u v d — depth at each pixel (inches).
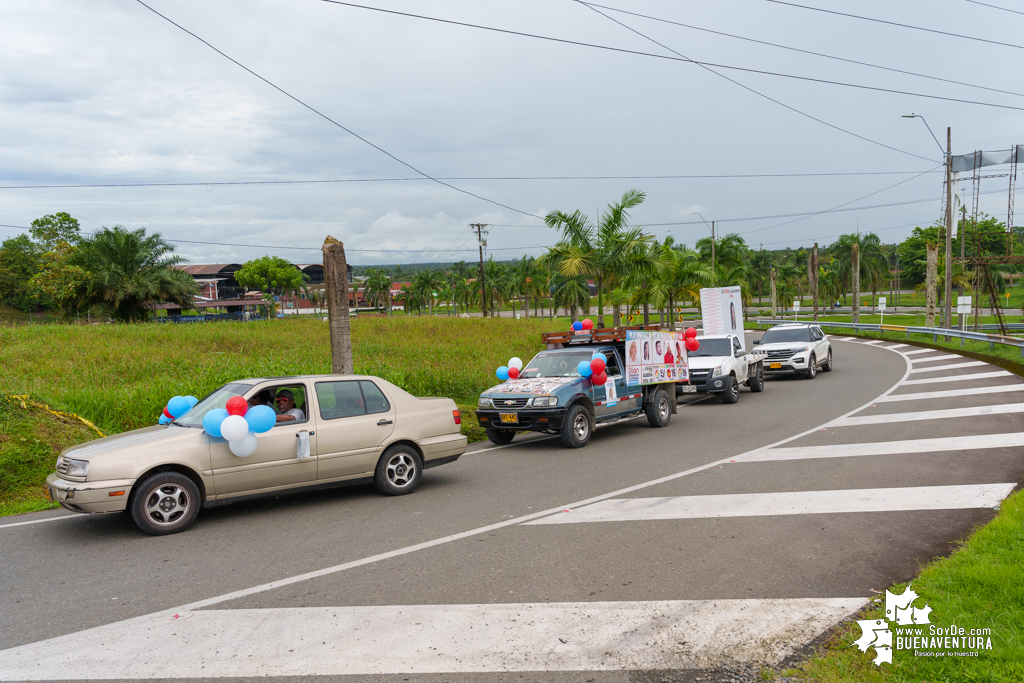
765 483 318.0
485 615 178.4
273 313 3518.7
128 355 739.4
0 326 996.6
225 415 275.0
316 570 218.5
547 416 437.4
